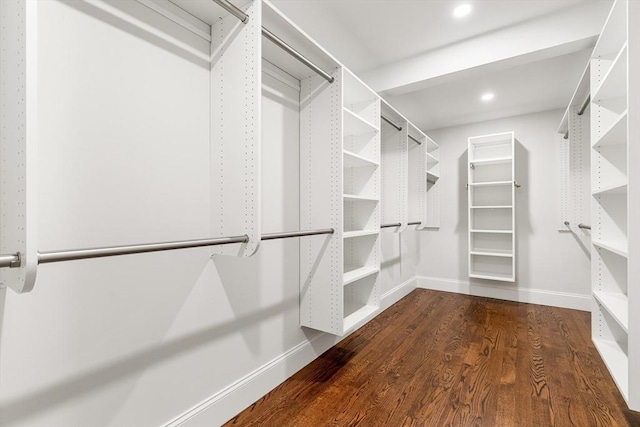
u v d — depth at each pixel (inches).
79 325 39.5
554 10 72.6
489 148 149.8
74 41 39.0
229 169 52.8
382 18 74.9
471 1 69.2
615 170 68.7
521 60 80.0
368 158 91.1
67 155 38.3
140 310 45.9
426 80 91.4
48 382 36.9
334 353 87.7
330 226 73.0
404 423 58.1
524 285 140.1
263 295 67.6
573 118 114.4
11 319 34.1
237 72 51.8
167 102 49.4
